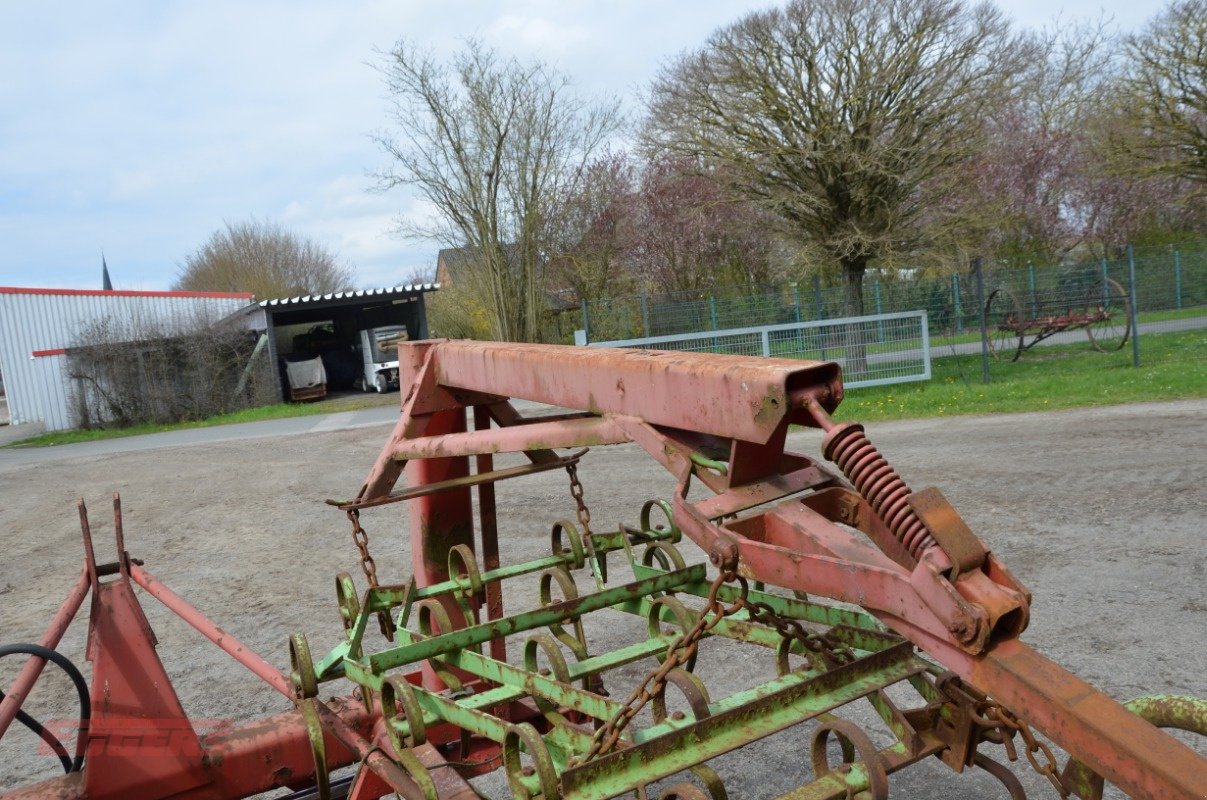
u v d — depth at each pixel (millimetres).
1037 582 5434
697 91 16078
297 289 48469
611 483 9438
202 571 7492
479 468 3488
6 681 5348
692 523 1905
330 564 7371
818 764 2074
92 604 2744
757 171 16281
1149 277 22953
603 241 27219
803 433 11352
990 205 17234
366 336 25953
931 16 14875
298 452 14711
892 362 15625
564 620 2893
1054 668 1439
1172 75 20969
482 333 27938
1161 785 1263
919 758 2115
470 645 2762
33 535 9719
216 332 24188
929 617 1543
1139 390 12375
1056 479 7883
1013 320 18750
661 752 1870
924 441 10375
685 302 17141
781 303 16703
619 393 2186
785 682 2131
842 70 15336
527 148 22266
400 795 2453
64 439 21891
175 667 5289
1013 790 2090
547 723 3219
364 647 5316
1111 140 23000
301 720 2922
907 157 15656
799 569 1769
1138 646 4371
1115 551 5859
